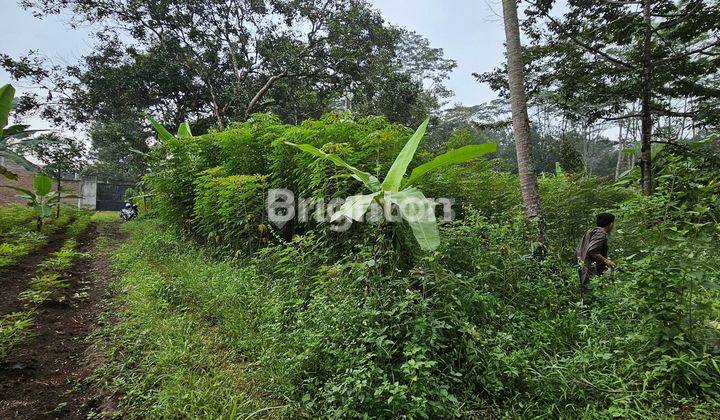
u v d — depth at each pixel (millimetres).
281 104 18797
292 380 2635
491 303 3260
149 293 4363
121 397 2604
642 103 7840
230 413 2363
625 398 2443
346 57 17172
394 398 2188
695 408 2396
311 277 3975
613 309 3369
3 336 3070
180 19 15977
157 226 10586
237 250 5938
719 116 7867
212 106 17828
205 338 3424
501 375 2623
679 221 3355
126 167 22094
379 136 4605
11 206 11453
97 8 15148
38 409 2426
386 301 2891
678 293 2764
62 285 4750
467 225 4422
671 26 7871
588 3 8523
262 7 16578
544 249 4605
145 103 17141
